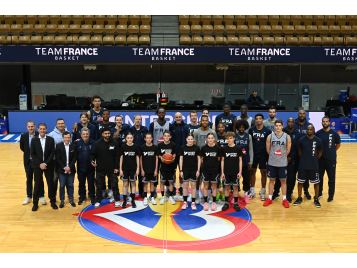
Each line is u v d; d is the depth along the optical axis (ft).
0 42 47.09
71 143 21.91
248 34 48.37
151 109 43.68
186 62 43.47
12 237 18.24
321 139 23.00
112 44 47.65
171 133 24.62
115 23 52.21
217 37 49.01
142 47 43.04
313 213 21.58
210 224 19.90
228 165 21.54
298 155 23.36
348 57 43.50
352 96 54.39
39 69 54.08
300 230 19.24
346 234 18.80
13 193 24.68
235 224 19.93
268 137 22.35
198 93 54.90
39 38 47.32
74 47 42.83
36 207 21.68
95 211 21.66
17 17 51.67
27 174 22.45
